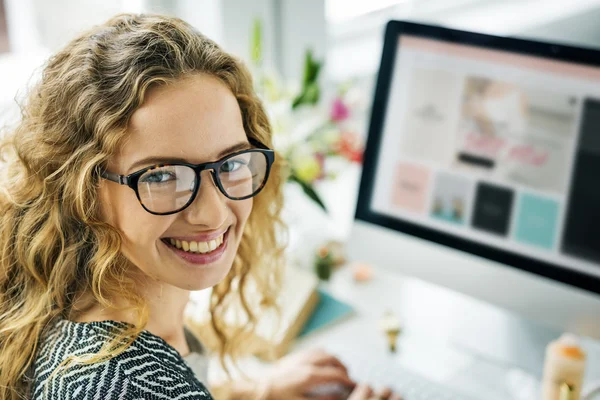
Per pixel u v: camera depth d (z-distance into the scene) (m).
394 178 1.01
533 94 0.89
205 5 1.32
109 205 0.60
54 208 0.63
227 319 0.97
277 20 1.45
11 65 1.28
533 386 0.91
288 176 1.13
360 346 0.99
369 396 0.86
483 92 0.92
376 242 1.04
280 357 0.97
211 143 0.58
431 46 0.94
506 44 0.89
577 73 0.85
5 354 0.65
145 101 0.56
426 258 1.01
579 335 0.91
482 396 0.90
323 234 1.26
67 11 1.31
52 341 0.63
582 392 0.89
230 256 0.66
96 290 0.63
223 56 0.62
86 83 0.58
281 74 1.51
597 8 1.46
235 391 0.88
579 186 0.88
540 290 0.93
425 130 0.97
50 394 0.59
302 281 1.07
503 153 0.92
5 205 0.68
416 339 1.01
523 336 1.01
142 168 0.56
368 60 1.66
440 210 0.98
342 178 1.50
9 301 0.68
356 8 1.62
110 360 0.59
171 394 0.60
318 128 1.19
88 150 0.58
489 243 0.95
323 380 0.88
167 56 0.58
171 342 0.73
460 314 1.07
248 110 0.70
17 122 0.73
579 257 0.89
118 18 0.65
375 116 1.00
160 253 0.61
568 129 0.87
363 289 1.14
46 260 0.65
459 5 1.68
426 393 0.88
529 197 0.91
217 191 0.60
